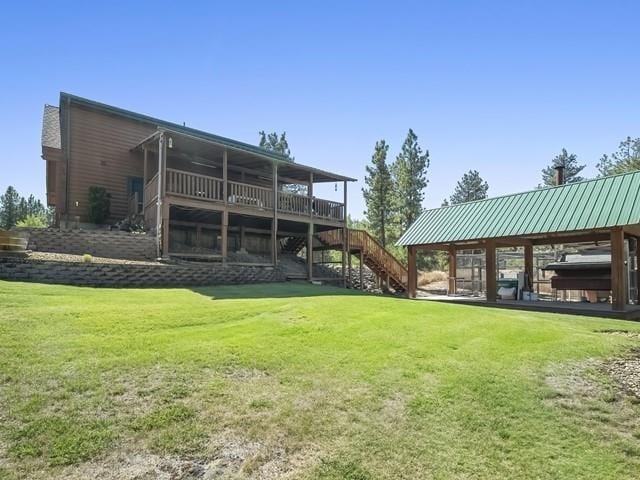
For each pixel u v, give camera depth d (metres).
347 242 20.16
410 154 33.69
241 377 4.58
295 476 3.15
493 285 13.70
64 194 16.23
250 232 20.84
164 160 13.52
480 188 46.53
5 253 9.88
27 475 2.98
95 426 3.53
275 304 8.26
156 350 5.06
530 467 3.35
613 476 3.29
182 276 11.77
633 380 4.91
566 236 14.38
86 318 6.11
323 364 5.05
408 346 5.80
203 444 3.45
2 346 4.75
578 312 11.42
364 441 3.58
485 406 4.21
